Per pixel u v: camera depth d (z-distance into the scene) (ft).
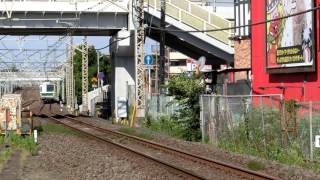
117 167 59.31
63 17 142.31
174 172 53.83
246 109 76.69
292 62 83.92
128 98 149.18
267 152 68.33
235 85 108.58
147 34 139.74
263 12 94.84
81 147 83.20
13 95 101.55
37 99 432.25
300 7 81.20
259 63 96.63
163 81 130.82
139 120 129.18
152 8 137.18
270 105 79.87
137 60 129.49
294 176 52.39
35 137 87.97
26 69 325.83
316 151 61.46
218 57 141.38
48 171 57.77
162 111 121.29
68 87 281.54
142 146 85.66
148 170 56.59
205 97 91.40
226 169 55.77
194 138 95.09
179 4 138.72
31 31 152.35
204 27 138.31
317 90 79.56
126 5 143.33
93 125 134.72
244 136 76.07
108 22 144.46
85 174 54.54
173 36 144.36
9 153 73.51
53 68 329.93
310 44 79.20
